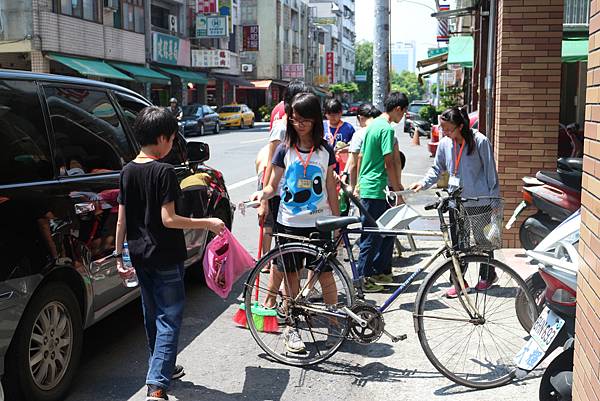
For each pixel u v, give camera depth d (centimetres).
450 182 579
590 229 296
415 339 503
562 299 348
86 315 419
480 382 418
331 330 452
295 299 456
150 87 3434
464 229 427
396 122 619
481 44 1262
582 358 304
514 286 435
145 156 390
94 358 478
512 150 762
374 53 1064
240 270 435
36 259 357
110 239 439
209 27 3966
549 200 543
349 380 437
